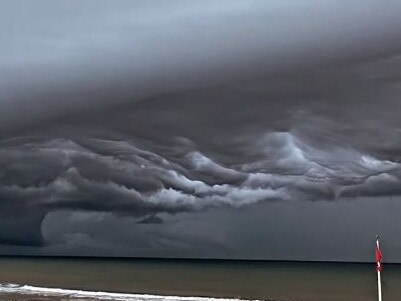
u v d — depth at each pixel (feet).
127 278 289.12
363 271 381.60
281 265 546.67
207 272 366.63
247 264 589.32
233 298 186.60
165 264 561.02
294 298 194.39
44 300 162.40
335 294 208.64
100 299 166.71
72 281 261.24
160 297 180.04
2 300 162.09
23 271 348.79
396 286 244.22
